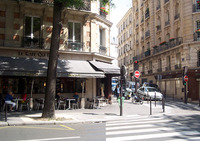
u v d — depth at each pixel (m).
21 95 13.95
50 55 10.30
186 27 25.31
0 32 14.24
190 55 24.41
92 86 16.44
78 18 16.58
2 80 13.99
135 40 44.03
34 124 8.96
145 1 38.00
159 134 6.80
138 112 13.15
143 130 7.54
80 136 6.55
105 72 14.90
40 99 13.88
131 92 25.52
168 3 29.95
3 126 8.45
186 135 6.64
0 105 13.05
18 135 6.66
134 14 44.62
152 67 34.62
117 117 10.98
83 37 16.61
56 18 10.40
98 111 13.45
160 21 32.72
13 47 14.12
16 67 12.77
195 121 9.82
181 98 25.45
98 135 6.70
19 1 14.34
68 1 10.41
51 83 10.15
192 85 23.75
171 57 28.25
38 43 15.10
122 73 11.91
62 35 15.92
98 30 17.69
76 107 15.34
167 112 13.26
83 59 16.25
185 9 25.59
